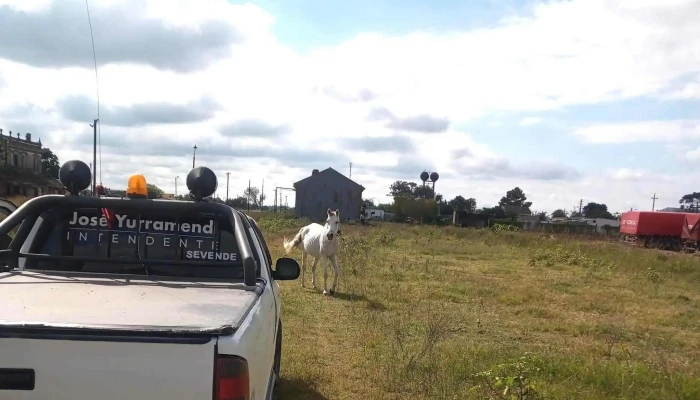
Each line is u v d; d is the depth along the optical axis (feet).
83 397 6.38
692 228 112.47
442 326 24.85
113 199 11.35
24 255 10.61
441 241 85.76
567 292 41.24
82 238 11.71
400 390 17.87
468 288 39.22
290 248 39.42
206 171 11.92
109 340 6.40
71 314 7.21
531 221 207.21
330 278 41.93
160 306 7.93
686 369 21.75
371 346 22.61
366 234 89.71
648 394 17.94
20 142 178.60
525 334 27.32
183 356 6.47
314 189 222.07
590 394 17.74
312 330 25.12
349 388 17.90
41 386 6.35
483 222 183.42
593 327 29.19
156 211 11.58
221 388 6.54
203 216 12.03
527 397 16.03
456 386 18.10
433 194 273.95
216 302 8.45
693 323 32.50
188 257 11.93
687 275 56.49
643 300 39.40
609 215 293.43
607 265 60.85
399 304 32.53
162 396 6.43
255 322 8.04
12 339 6.34
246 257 9.86
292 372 19.01
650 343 27.02
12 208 14.99
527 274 50.90
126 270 11.22
